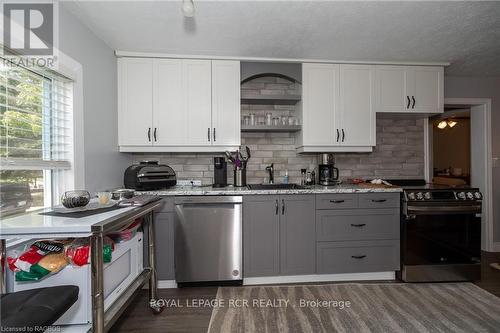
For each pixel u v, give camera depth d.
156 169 2.32
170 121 2.44
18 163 1.33
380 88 2.62
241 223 2.22
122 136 2.39
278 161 2.89
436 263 2.30
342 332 1.62
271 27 1.97
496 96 3.13
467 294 2.10
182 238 2.19
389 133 3.01
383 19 1.86
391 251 2.34
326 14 1.80
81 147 1.79
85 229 1.04
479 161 3.20
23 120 1.40
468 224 2.33
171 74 2.44
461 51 2.39
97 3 1.64
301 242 2.28
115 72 2.35
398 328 1.66
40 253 1.19
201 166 2.80
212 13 1.78
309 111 2.57
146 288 2.25
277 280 2.31
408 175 3.01
